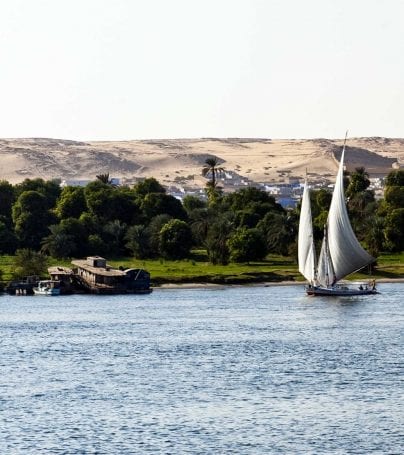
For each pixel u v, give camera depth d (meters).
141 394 187.38
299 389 190.38
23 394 188.00
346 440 155.50
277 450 151.00
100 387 194.12
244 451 150.75
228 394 186.62
